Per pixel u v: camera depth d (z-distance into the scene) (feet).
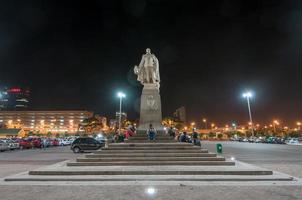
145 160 52.65
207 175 43.11
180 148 58.03
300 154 96.37
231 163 51.11
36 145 154.51
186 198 30.55
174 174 43.62
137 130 71.82
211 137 401.08
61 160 77.20
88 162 51.72
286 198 30.32
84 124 339.77
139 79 76.33
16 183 39.70
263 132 383.24
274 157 83.30
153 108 73.97
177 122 270.67
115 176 42.52
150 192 33.40
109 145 59.36
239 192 33.32
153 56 77.56
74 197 31.19
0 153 111.14
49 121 565.12
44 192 33.81
